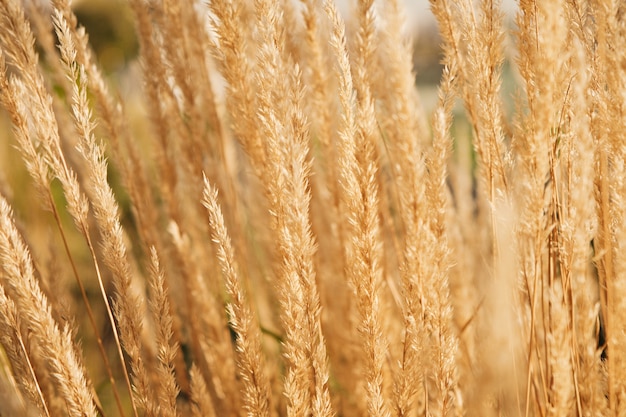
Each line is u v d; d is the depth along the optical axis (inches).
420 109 40.2
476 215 45.9
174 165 42.6
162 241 43.7
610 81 33.9
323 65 37.8
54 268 39.5
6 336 35.6
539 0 33.2
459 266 42.0
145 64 41.0
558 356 33.6
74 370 34.7
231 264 34.5
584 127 33.3
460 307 41.3
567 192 35.3
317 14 37.0
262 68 34.1
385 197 39.3
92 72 39.6
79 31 38.5
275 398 40.6
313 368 35.7
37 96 34.9
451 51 36.1
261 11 33.9
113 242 35.3
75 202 35.4
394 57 35.0
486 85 35.3
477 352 37.0
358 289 34.8
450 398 35.6
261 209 42.5
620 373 34.3
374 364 34.8
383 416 34.9
